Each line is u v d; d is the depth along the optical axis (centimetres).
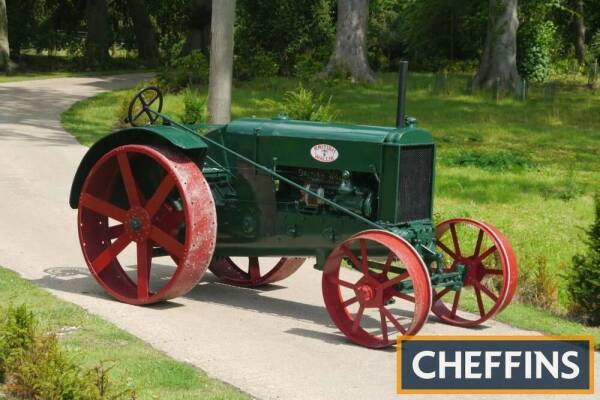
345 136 877
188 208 891
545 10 4603
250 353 800
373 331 889
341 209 856
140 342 807
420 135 870
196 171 913
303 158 898
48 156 1994
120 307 931
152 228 930
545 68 4575
